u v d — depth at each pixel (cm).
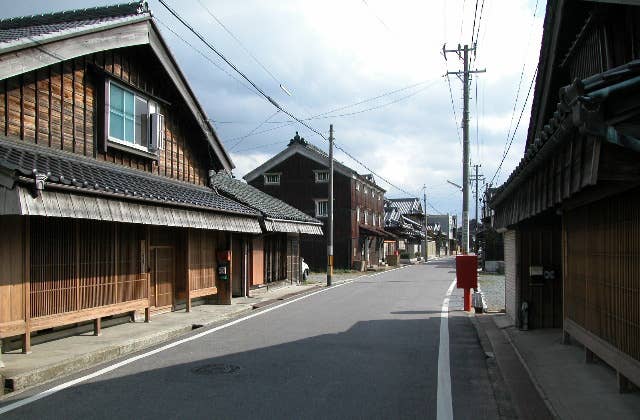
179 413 578
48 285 881
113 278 1045
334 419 567
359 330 1170
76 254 944
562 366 791
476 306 1480
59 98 1011
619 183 526
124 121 1216
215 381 717
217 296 1603
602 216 681
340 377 749
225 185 1906
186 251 1370
